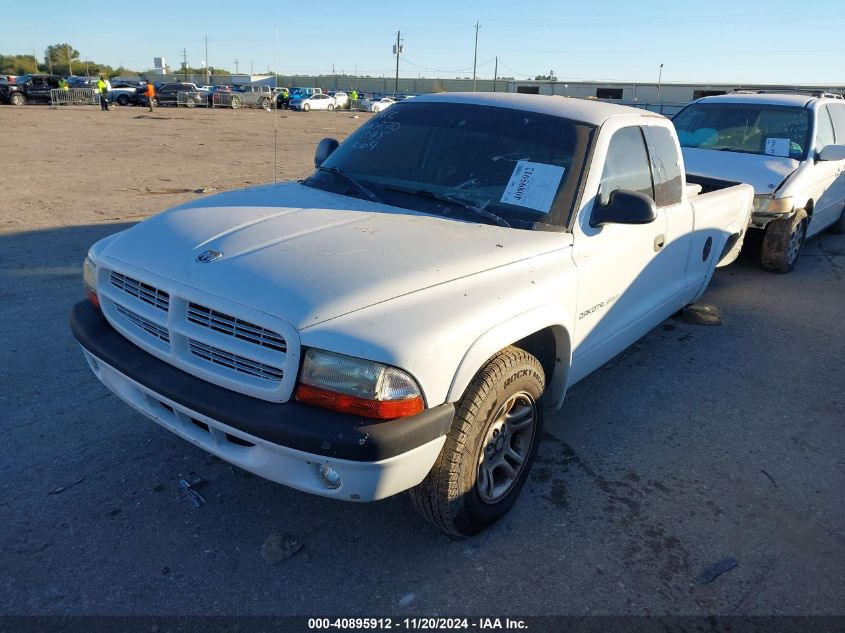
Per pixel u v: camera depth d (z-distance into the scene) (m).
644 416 4.28
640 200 3.38
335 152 4.20
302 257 2.70
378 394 2.32
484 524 2.99
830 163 8.05
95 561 2.76
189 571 2.74
